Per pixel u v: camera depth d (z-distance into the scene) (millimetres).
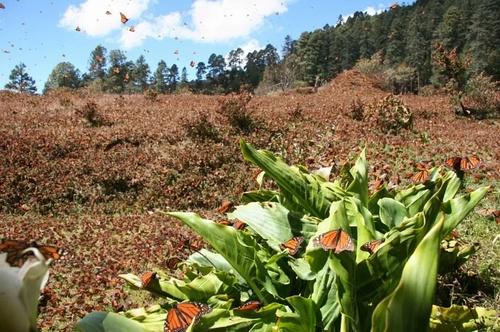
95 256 6852
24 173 10844
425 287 1791
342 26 132125
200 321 2467
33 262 1033
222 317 2578
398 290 1784
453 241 4184
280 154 11781
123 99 25047
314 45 95562
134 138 13398
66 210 9938
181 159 11430
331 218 2727
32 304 1033
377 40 109812
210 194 10102
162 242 7062
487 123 18562
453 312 2904
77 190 10375
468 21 91875
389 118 14250
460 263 3883
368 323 2494
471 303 3584
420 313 1795
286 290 2984
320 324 2590
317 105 20625
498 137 13477
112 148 12836
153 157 11945
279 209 3248
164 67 111625
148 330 2145
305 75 94188
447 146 11953
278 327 2451
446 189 3488
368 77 34406
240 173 10914
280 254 2891
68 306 5336
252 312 2621
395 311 1790
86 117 16422
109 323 2086
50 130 14500
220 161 11477
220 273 3084
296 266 2830
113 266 6281
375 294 2545
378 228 3355
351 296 2447
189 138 13172
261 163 3250
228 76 113625
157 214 9156
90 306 5176
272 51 129875
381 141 12539
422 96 29000
